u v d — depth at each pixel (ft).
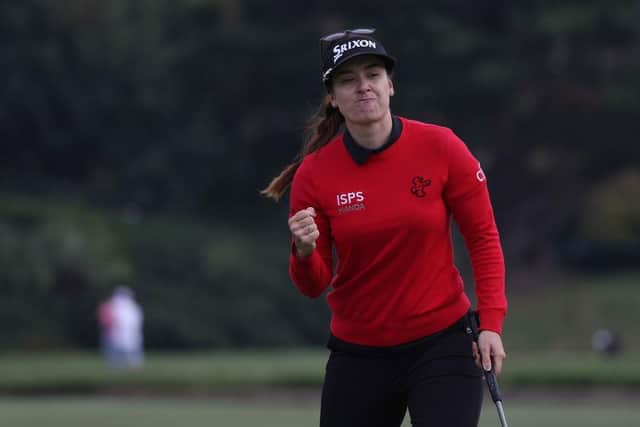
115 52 516.73
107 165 545.03
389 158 63.72
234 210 568.82
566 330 493.36
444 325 64.23
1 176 534.37
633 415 176.24
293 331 475.31
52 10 500.74
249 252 498.69
